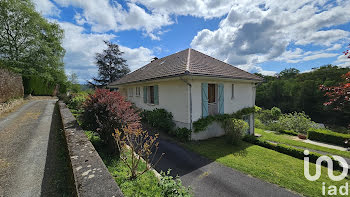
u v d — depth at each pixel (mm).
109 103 4484
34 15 21516
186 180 4098
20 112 10734
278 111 18609
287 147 6523
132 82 11188
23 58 22156
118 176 3078
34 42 22141
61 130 6113
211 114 8773
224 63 11406
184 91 7477
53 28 25688
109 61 29938
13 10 19984
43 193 2834
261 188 3811
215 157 5609
